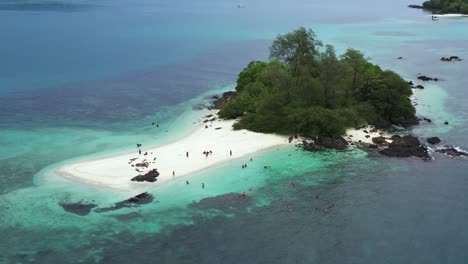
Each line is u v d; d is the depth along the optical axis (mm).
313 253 72812
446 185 92562
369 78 129875
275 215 83062
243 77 149125
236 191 90812
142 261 71250
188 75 191125
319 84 120812
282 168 100000
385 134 117625
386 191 90750
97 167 100312
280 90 121750
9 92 165000
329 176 96812
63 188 92250
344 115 117938
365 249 73562
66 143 116625
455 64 199000
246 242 75750
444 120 128500
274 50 136625
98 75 190500
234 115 129750
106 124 131750
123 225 80250
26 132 125188
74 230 79000
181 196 88750
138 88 171375
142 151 109562
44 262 71062
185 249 74062
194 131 122750
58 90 168125
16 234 78188
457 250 73125
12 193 90875
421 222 80500
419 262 70438
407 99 130125
